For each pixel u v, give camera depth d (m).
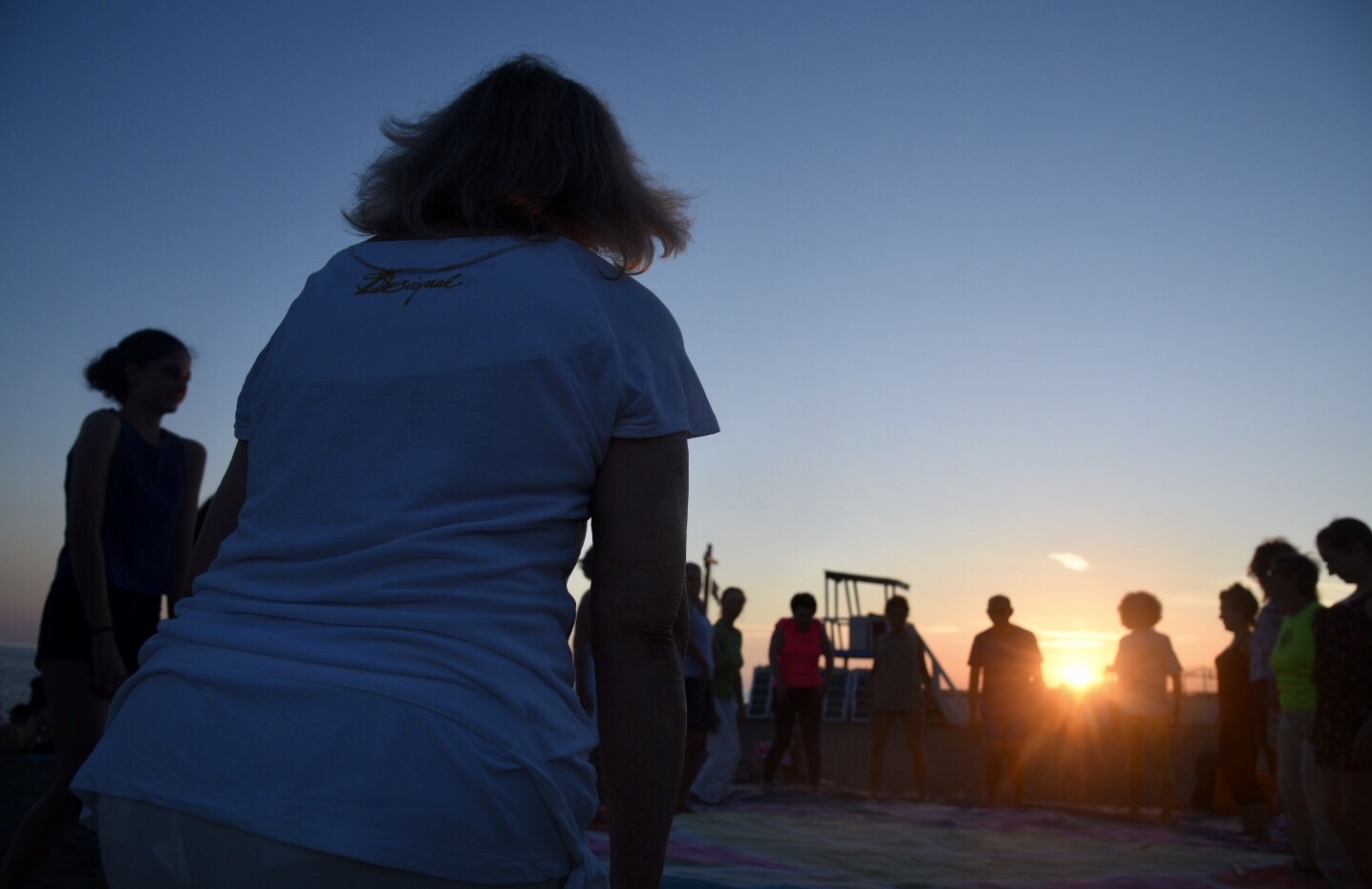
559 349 1.13
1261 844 7.00
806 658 10.57
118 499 3.04
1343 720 3.77
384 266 1.23
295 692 0.98
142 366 3.13
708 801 9.02
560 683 1.09
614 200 1.34
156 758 1.01
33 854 2.79
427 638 1.00
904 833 7.12
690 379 1.29
